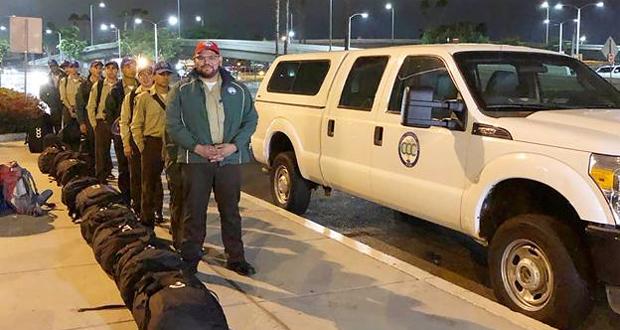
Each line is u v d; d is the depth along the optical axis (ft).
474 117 19.06
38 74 140.46
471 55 20.90
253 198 30.07
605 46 100.63
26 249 21.24
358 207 32.07
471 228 18.99
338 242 22.79
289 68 29.60
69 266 19.58
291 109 28.27
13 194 25.50
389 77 22.90
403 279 19.08
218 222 25.31
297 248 22.02
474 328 15.75
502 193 18.80
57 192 30.14
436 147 20.06
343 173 24.64
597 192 15.85
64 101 41.57
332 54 26.91
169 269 15.12
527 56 21.54
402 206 21.84
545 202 18.03
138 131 23.73
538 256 17.06
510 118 18.44
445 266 23.04
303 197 28.71
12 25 53.11
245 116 18.78
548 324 16.78
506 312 16.66
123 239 18.07
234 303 17.06
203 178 18.45
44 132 44.16
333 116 25.38
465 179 19.13
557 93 21.26
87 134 35.60
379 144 22.56
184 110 18.07
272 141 29.96
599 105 20.67
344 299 17.47
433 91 20.21
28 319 15.67
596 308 19.07
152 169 23.93
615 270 15.57
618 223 15.61
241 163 19.07
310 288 18.26
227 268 19.69
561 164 16.57
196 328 13.14
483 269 22.71
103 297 17.15
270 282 18.69
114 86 28.89
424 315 16.48
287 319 16.11
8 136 52.75
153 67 24.07
